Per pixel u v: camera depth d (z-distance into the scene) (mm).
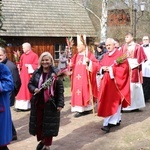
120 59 7188
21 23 23016
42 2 25062
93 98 8828
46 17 24250
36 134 5984
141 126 7629
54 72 5809
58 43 23906
